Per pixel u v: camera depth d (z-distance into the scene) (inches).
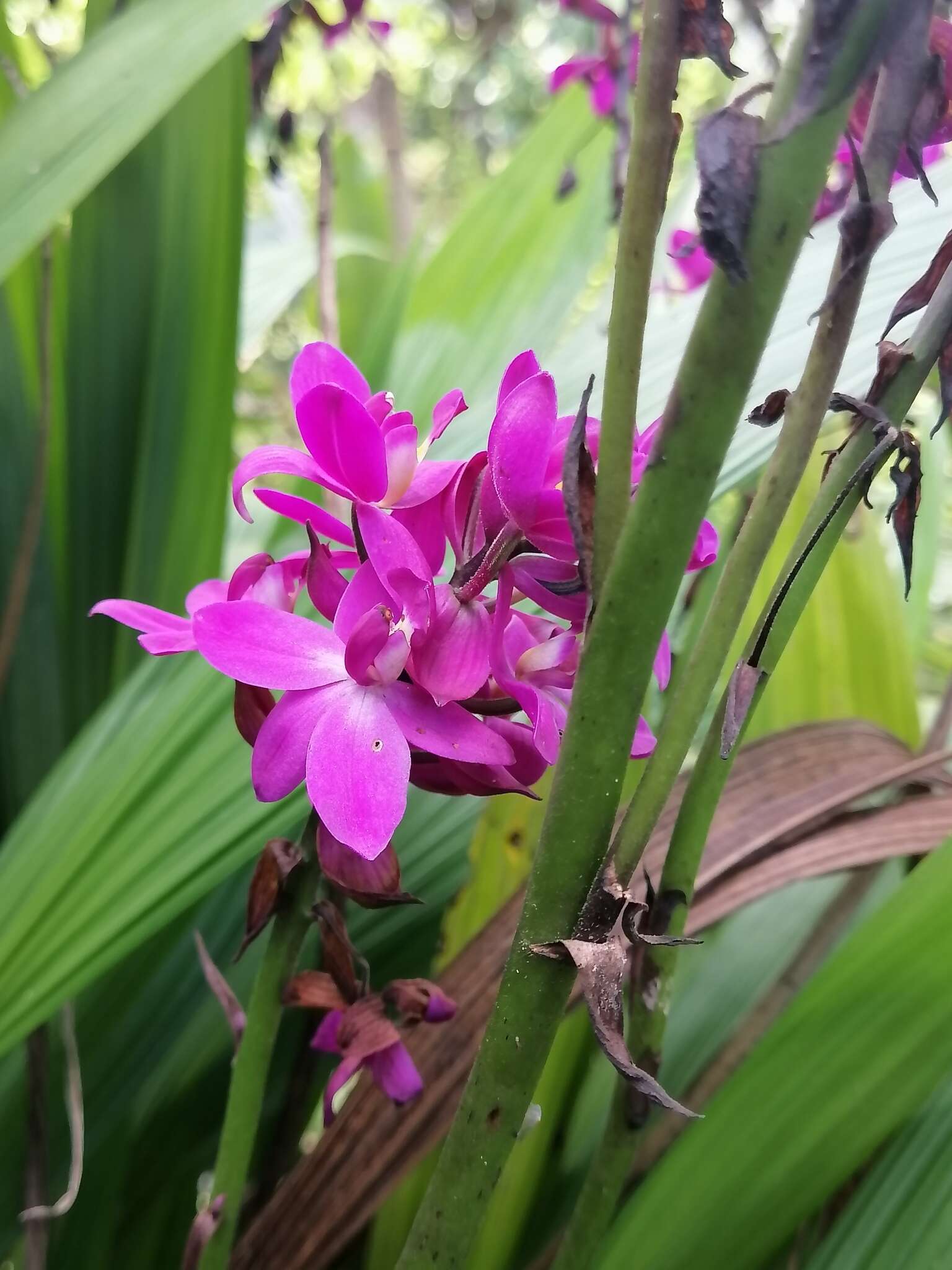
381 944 8.9
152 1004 9.0
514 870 7.6
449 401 4.9
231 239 9.1
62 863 6.2
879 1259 5.5
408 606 4.2
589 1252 5.2
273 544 9.5
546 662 4.7
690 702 3.7
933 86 3.3
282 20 11.0
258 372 25.8
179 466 9.7
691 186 13.4
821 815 6.6
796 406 3.5
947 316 3.9
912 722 9.8
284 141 11.3
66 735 9.8
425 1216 4.1
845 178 5.4
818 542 4.2
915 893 5.4
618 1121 5.0
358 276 17.2
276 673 4.2
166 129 8.9
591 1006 3.3
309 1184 6.1
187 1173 8.6
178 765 6.5
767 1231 5.5
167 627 5.1
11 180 5.7
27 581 8.2
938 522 11.7
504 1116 3.9
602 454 3.6
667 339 8.6
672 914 4.8
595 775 3.5
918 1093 5.4
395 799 4.0
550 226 13.4
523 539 4.1
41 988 5.7
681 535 3.2
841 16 2.7
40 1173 7.2
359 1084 6.3
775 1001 7.2
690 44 3.2
